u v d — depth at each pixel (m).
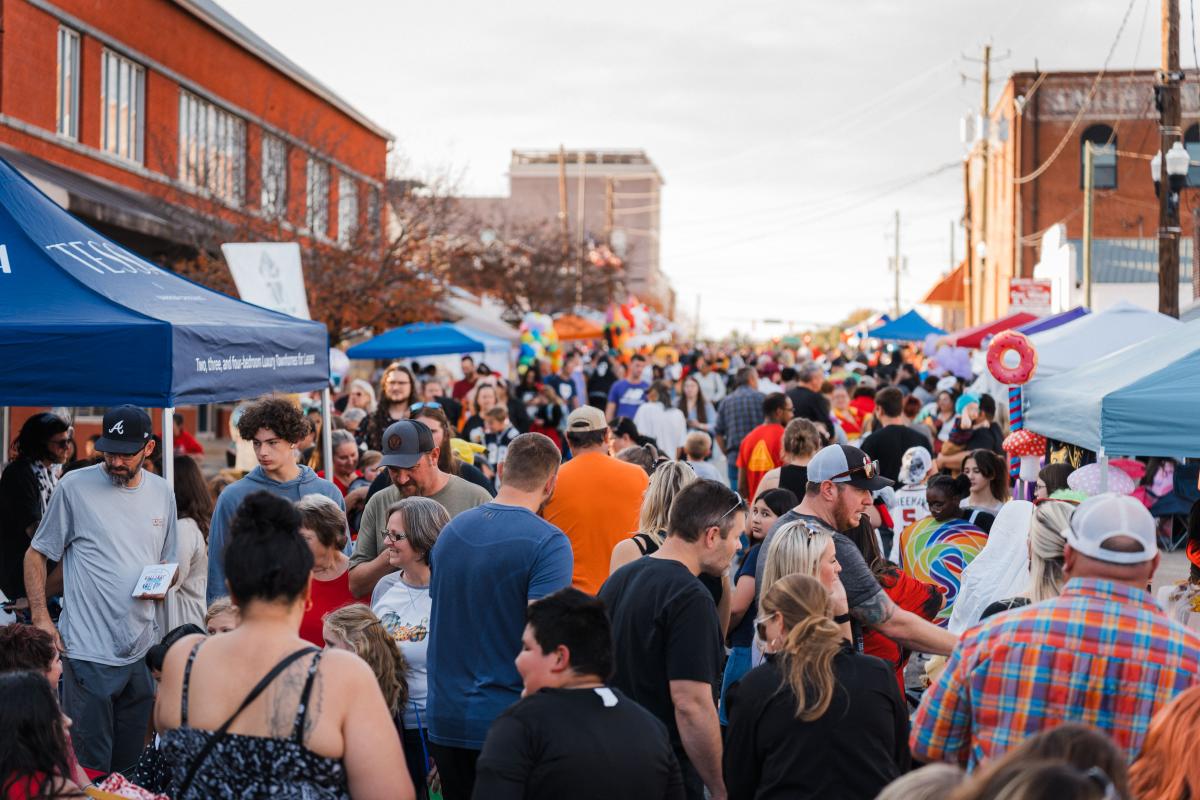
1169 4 19.00
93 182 22.66
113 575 6.33
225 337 7.48
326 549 6.04
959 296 58.66
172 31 26.36
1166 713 3.44
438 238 28.33
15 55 20.97
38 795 3.68
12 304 6.91
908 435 11.72
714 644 4.79
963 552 7.63
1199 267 24.36
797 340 49.69
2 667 4.73
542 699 3.75
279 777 3.43
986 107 44.88
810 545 4.93
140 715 6.50
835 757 4.16
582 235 55.16
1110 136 44.06
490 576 5.09
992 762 2.56
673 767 3.89
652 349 34.97
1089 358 12.45
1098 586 3.79
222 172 27.44
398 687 5.31
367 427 11.73
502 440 13.51
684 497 4.98
